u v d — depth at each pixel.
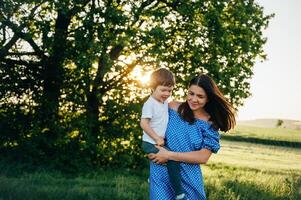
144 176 17.91
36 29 17.08
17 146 17.36
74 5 16.70
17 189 10.59
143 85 18.67
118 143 19.20
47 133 17.97
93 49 15.87
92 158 18.61
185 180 5.16
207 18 18.17
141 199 12.09
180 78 18.45
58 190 11.55
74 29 17.53
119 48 18.36
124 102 18.48
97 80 18.17
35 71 18.50
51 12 16.89
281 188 14.81
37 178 14.02
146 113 5.50
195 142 5.11
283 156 43.19
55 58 17.97
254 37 18.98
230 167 27.27
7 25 16.52
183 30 18.95
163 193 5.17
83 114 18.58
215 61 18.03
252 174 21.52
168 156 5.04
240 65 18.72
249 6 19.22
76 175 16.45
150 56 17.69
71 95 18.17
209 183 14.93
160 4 19.83
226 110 5.11
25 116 18.16
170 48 19.03
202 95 5.00
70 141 18.02
